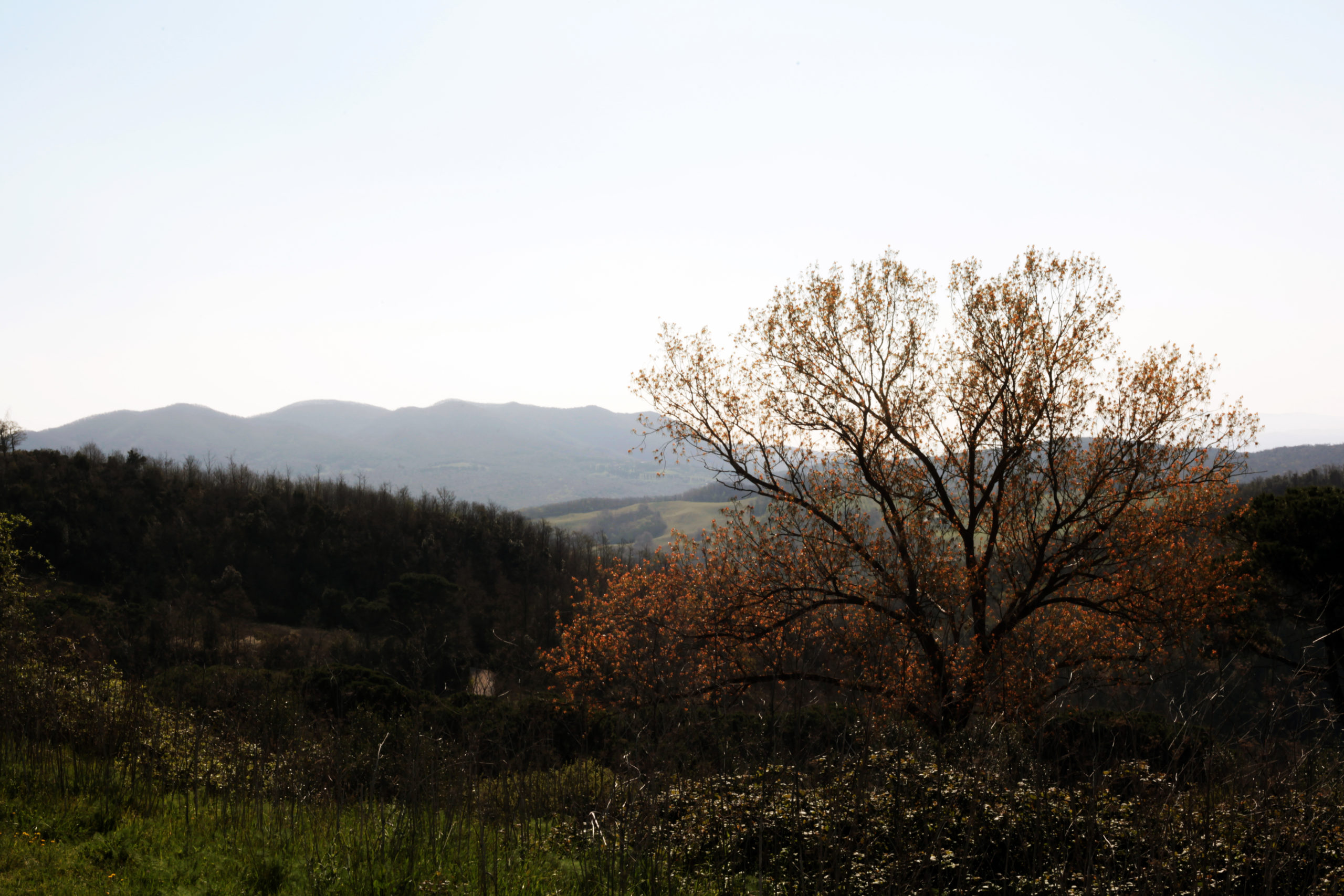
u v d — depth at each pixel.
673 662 18.89
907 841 9.30
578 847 9.73
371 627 65.31
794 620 20.48
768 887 9.05
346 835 9.61
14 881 7.55
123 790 10.98
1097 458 20.41
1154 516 20.19
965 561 20.25
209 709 17.42
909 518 21.50
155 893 7.52
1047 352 20.03
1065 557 20.08
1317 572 18.98
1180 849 9.16
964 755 11.02
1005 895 8.92
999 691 16.47
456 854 9.04
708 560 21.80
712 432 22.38
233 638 51.19
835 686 17.28
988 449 21.55
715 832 10.13
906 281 21.80
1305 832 9.08
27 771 10.99
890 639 17.95
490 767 12.20
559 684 19.70
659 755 10.62
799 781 10.40
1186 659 15.08
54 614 31.77
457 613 65.88
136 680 15.37
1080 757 11.31
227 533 80.38
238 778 12.12
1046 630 20.69
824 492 22.09
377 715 18.36
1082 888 8.77
